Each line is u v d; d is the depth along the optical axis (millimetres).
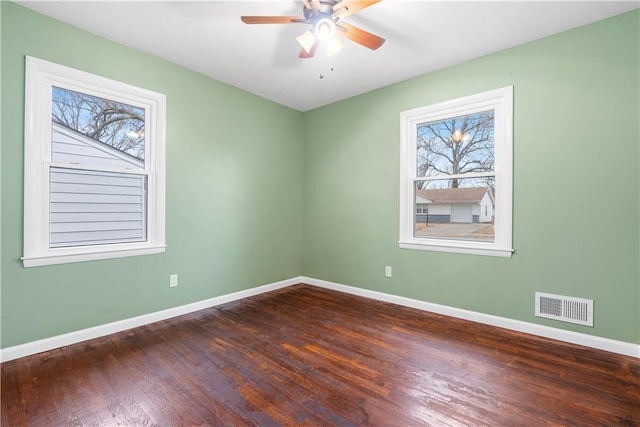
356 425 1565
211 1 2154
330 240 4211
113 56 2662
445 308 3166
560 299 2547
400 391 1853
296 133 4461
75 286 2482
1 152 2141
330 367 2129
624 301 2297
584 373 2033
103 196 2697
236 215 3684
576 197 2473
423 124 3420
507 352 2338
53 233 2430
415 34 2549
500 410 1675
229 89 3576
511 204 2764
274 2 2164
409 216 3467
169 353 2326
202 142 3326
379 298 3689
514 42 2666
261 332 2725
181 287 3164
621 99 2285
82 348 2395
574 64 2461
